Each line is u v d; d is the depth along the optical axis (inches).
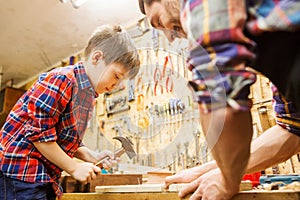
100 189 38.5
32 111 38.4
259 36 17.7
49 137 38.2
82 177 38.9
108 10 88.4
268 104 61.4
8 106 118.3
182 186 30.5
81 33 99.1
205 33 16.6
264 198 24.9
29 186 37.9
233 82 16.5
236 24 16.3
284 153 31.4
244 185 30.2
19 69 124.4
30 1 85.4
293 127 30.3
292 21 16.4
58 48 108.5
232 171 21.0
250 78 16.7
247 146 18.9
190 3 18.2
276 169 57.1
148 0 32.7
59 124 40.8
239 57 16.1
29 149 39.1
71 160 39.6
